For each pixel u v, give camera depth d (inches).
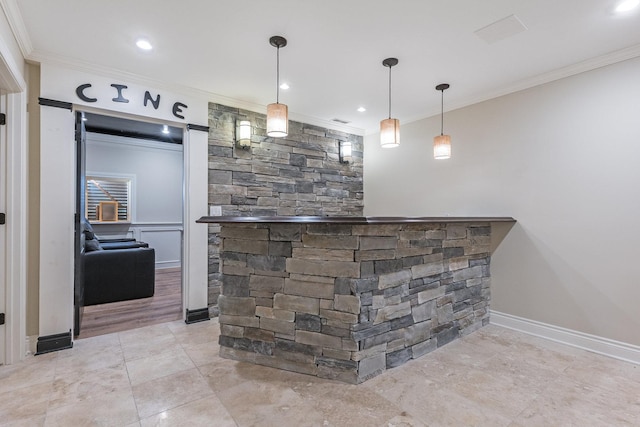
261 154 146.8
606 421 66.9
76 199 109.7
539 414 69.1
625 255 95.4
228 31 87.8
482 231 123.4
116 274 156.2
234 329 93.3
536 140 114.7
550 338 110.5
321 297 83.2
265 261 89.8
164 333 114.3
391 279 87.4
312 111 152.2
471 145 134.9
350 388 78.2
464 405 72.0
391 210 170.2
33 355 95.7
